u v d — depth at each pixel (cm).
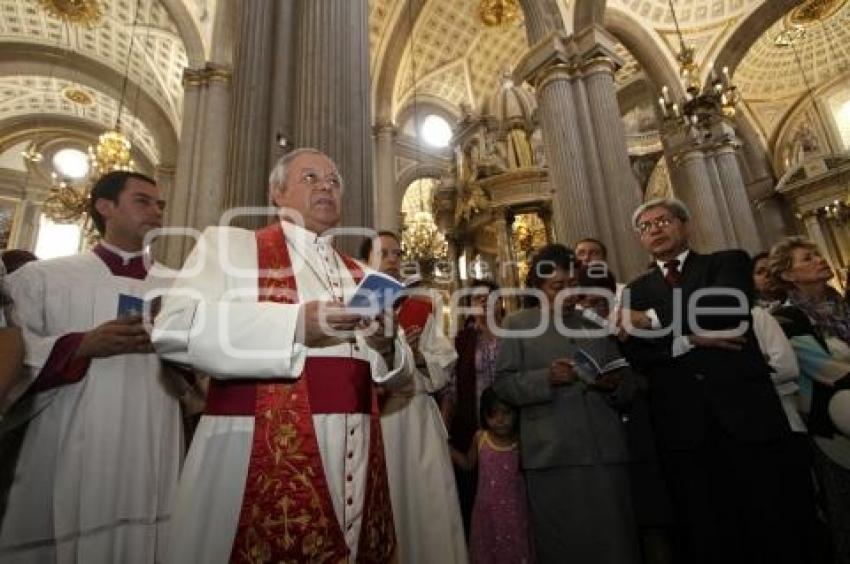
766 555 183
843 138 1560
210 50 1089
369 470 139
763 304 295
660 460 212
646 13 1216
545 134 813
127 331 152
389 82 1442
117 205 187
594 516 204
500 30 1471
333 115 420
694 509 195
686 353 210
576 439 216
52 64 1409
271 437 126
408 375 168
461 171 1266
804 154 1617
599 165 762
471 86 1644
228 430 128
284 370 120
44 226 1780
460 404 311
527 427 228
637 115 1731
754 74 1559
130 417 160
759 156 1659
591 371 205
